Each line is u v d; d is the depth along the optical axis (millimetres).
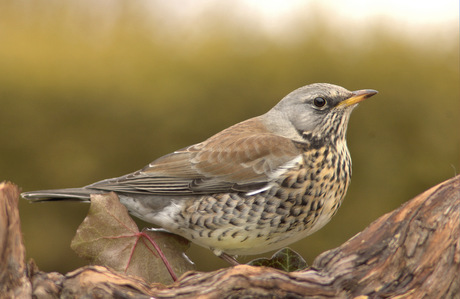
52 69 12500
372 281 4680
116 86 12398
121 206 5820
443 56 13219
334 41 13078
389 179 12508
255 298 4633
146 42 13242
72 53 12836
